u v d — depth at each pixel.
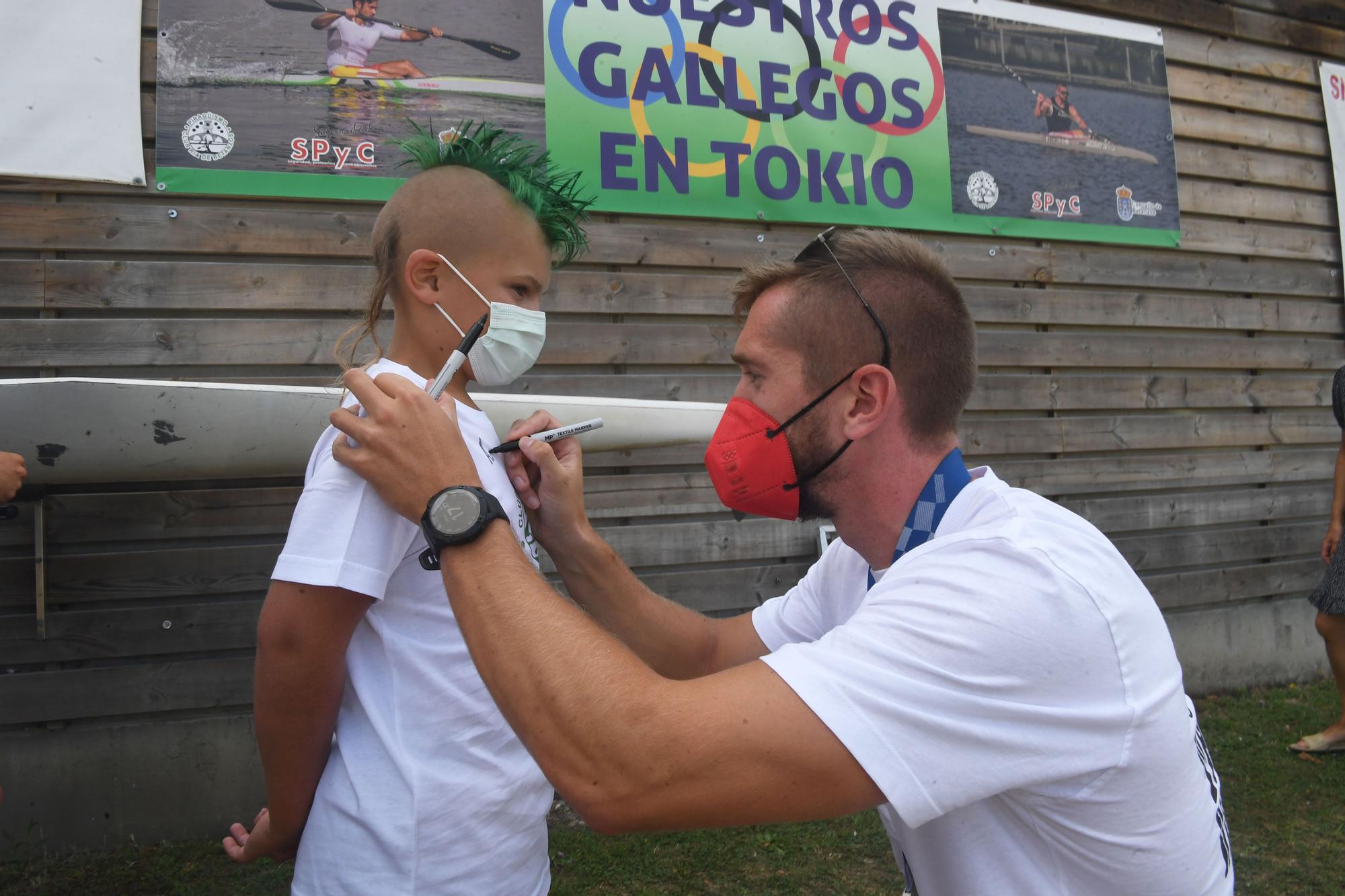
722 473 1.04
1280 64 4.59
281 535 3.03
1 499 2.14
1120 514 4.20
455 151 1.29
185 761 2.87
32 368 2.82
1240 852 2.72
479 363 1.26
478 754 1.13
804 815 0.75
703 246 3.52
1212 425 4.38
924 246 1.00
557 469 1.23
